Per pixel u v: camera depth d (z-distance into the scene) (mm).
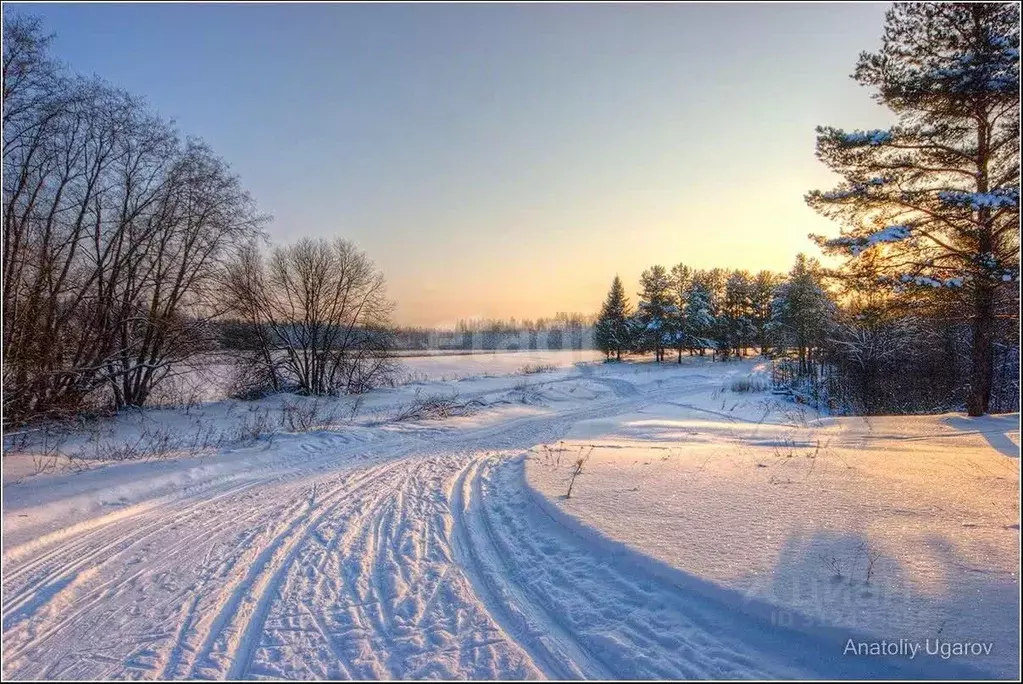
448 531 6527
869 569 4480
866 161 15180
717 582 4367
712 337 61312
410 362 48406
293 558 5688
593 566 5180
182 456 10578
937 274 15211
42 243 14797
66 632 4254
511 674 3582
